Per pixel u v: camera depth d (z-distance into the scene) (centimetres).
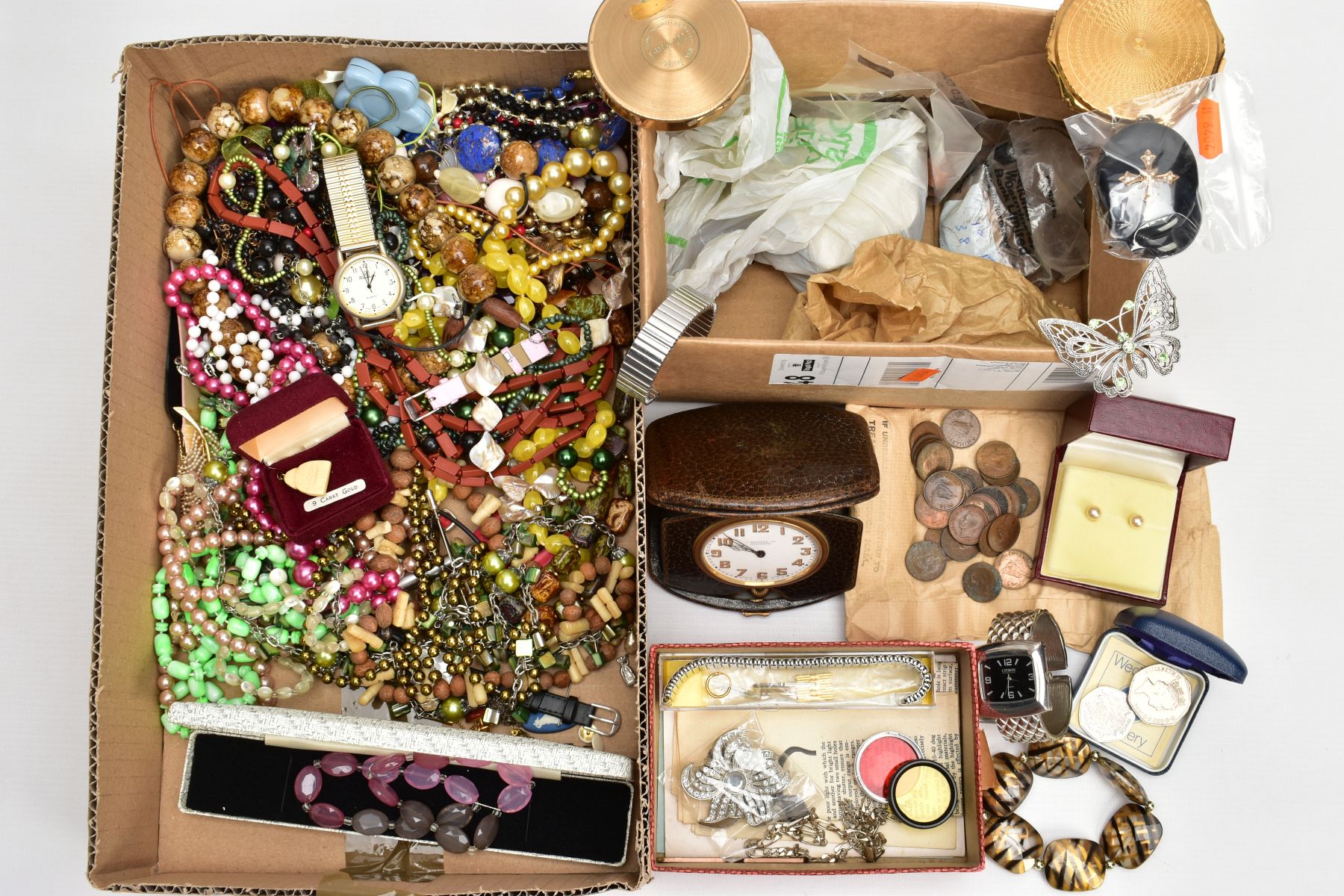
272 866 92
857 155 97
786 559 96
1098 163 91
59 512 101
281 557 95
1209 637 95
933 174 101
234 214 96
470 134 98
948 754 94
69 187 103
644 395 89
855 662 94
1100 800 99
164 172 96
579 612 95
